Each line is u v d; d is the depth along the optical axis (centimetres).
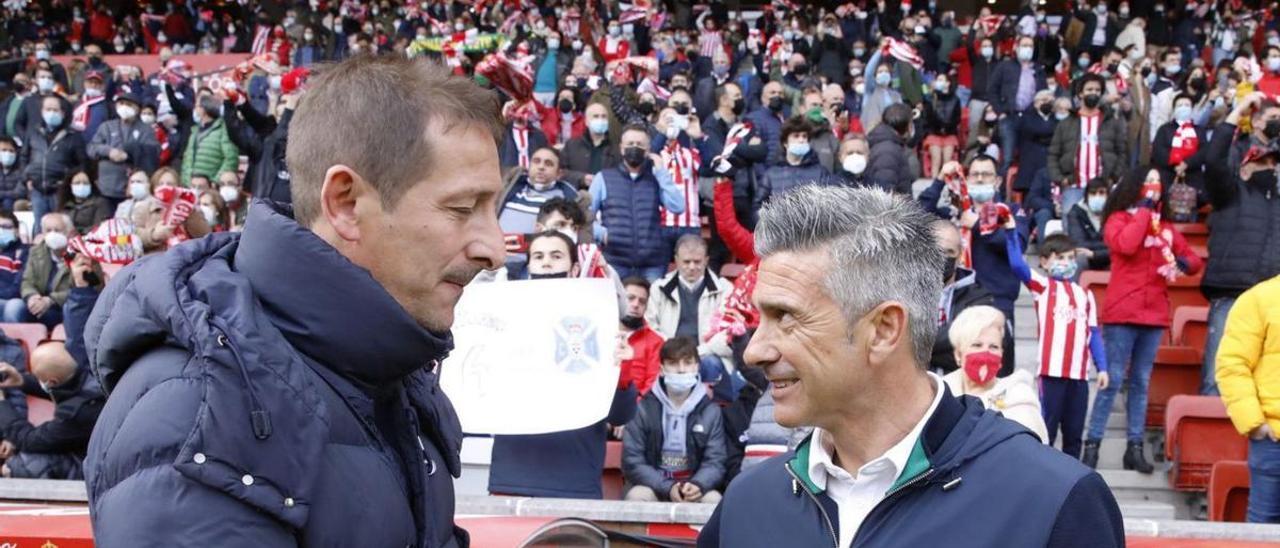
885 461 166
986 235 632
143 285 140
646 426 517
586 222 625
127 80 1405
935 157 1147
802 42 1568
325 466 136
